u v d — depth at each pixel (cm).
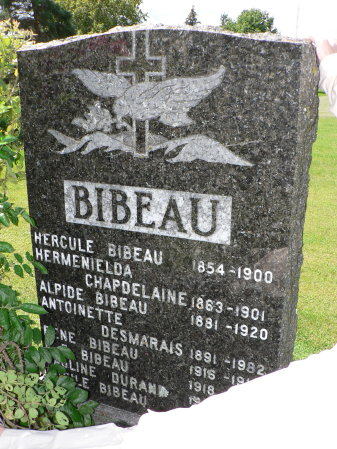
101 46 207
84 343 258
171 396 243
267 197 194
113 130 216
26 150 240
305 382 73
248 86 185
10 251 204
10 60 311
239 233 204
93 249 239
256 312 210
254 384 76
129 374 250
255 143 190
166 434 73
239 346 219
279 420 68
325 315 373
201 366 230
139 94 206
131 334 243
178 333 231
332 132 1520
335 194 761
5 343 216
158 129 207
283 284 201
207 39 187
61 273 252
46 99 227
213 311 219
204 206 207
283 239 196
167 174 211
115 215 229
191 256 217
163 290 228
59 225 245
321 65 110
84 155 227
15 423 209
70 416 207
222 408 73
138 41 199
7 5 2466
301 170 195
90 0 3378
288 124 183
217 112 194
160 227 220
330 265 473
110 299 243
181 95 198
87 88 216
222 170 199
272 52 178
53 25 2584
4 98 297
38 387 219
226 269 211
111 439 95
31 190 246
